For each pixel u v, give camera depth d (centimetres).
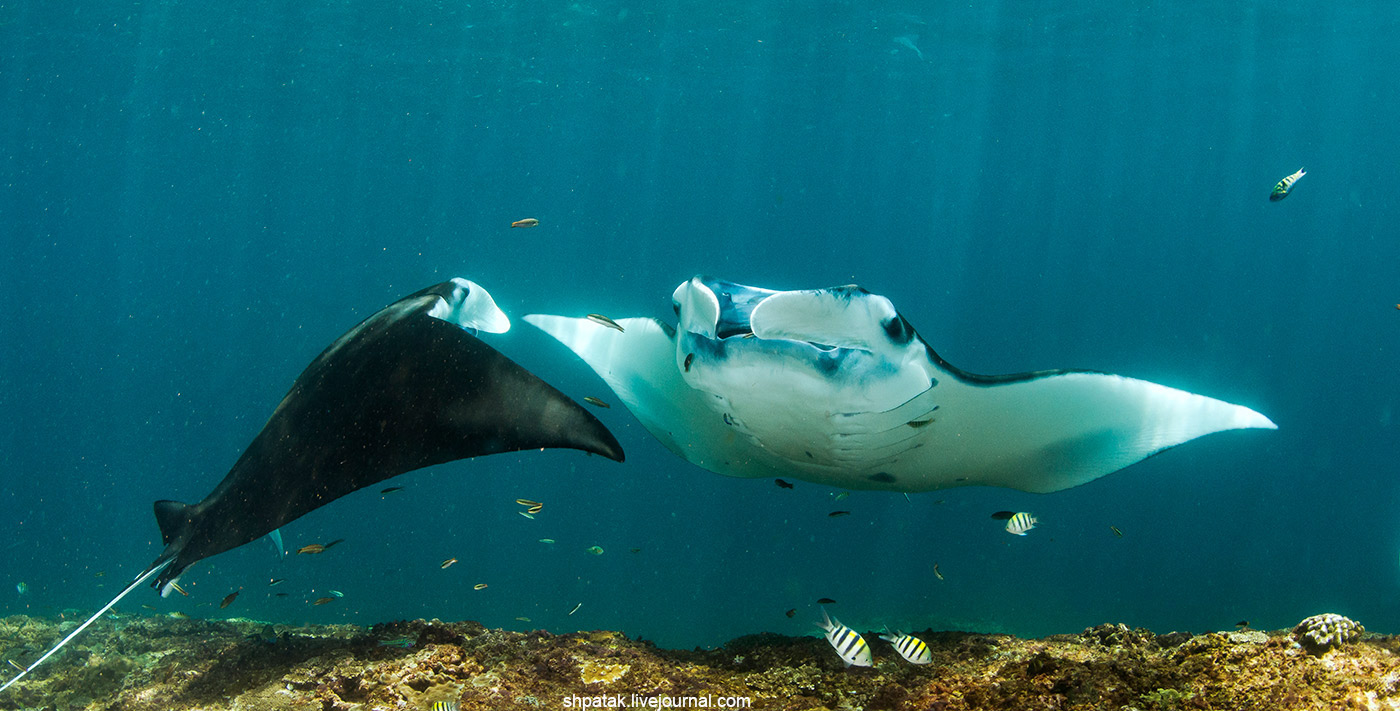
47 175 4200
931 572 2062
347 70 2459
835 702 230
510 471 3628
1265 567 2000
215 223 5700
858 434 276
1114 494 2805
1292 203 5734
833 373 251
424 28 2062
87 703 316
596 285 7906
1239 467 3425
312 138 3484
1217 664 199
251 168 4156
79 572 2033
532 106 3156
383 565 2136
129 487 4400
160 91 2683
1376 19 2169
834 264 8031
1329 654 194
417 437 261
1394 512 2750
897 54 2444
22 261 6706
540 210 6306
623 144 4166
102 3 1859
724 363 261
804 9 2000
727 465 385
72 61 2325
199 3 1869
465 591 1895
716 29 2156
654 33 2183
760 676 254
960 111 3409
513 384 267
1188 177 5209
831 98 3112
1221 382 5956
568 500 3575
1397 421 5506
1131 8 2012
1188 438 283
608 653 258
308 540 2156
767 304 240
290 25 2028
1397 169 4825
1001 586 1848
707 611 1808
